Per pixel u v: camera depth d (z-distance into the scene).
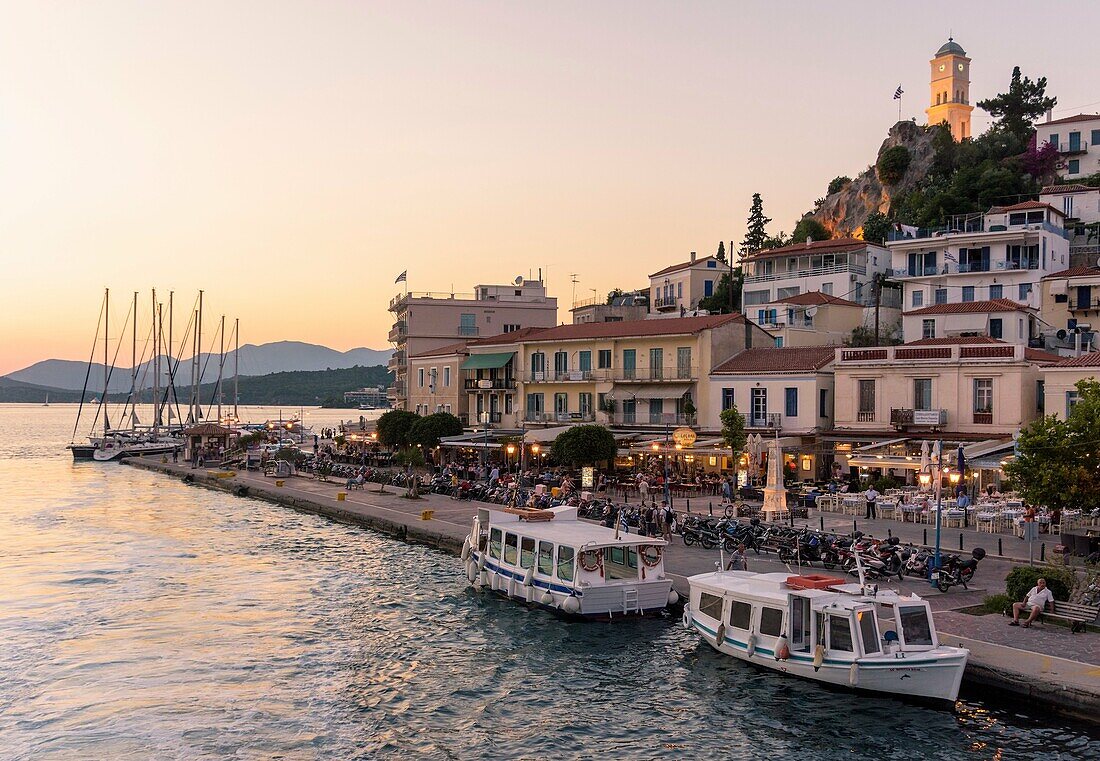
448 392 102.44
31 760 22.73
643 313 123.75
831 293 103.81
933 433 60.56
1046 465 35.03
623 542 35.16
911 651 24.73
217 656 31.14
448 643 32.44
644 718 24.91
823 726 23.75
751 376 70.88
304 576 44.53
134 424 158.62
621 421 78.62
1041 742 21.94
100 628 34.78
